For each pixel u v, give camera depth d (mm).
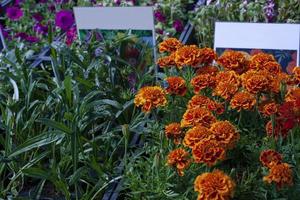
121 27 2055
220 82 1582
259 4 2609
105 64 1997
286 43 1913
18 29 3076
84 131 1816
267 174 1364
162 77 1943
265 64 1646
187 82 1761
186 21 2932
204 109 1465
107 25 2064
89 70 1935
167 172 1462
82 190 1651
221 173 1274
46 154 1671
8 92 2033
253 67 1663
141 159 1626
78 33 2131
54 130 1680
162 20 2807
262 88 1509
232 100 1520
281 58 1930
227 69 1687
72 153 1580
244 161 1581
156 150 1587
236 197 1425
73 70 1940
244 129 1613
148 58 2078
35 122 1837
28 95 1816
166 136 1527
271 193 1403
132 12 2010
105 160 1705
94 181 1645
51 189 1739
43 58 2355
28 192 1733
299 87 1625
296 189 1416
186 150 1516
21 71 2012
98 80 1903
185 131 1542
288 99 1524
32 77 1944
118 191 1589
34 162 1636
